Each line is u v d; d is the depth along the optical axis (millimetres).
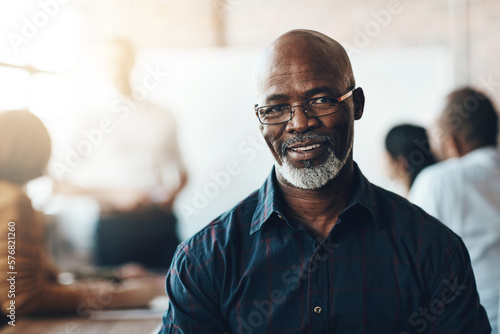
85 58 3920
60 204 3924
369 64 4742
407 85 4738
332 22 4734
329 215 1154
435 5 4684
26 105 3754
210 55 4734
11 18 3740
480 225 1802
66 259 3926
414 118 4734
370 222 1139
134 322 1775
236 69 4742
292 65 1083
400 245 1124
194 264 1134
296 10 4730
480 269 1793
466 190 1823
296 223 1150
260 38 4738
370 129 4750
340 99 1091
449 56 4699
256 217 1167
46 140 1849
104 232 3434
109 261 3439
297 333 1102
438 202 1847
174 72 4727
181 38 4723
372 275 1110
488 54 4676
